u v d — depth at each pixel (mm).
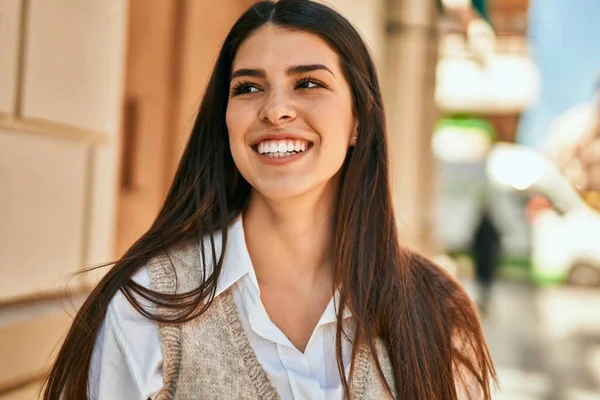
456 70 9414
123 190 3369
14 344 2076
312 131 1437
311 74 1440
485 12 7184
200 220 1532
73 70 2352
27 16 2104
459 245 11398
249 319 1432
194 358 1401
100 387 1373
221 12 4230
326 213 1581
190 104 3844
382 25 6859
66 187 2352
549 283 11094
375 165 1618
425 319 1570
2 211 2029
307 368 1436
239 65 1460
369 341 1479
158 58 3615
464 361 1612
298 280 1549
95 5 2479
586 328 7629
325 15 1491
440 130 11930
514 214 11336
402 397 1481
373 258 1570
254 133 1433
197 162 1594
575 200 11211
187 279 1464
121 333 1374
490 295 9172
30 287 2166
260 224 1535
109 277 1446
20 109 2090
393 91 7141
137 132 3439
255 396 1398
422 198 7895
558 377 5527
